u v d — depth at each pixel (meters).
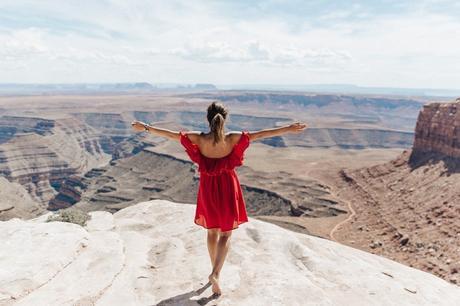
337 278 7.23
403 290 7.23
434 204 52.72
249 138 6.04
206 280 6.66
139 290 6.39
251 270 6.99
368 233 52.62
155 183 171.00
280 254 7.88
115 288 6.33
